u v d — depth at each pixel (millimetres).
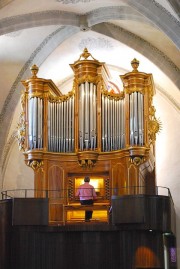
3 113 21266
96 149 17781
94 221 17266
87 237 16219
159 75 20984
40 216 16266
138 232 16016
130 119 17656
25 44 20141
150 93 18062
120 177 17562
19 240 16281
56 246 16234
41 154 17750
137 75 17859
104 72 19047
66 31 19969
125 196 16047
